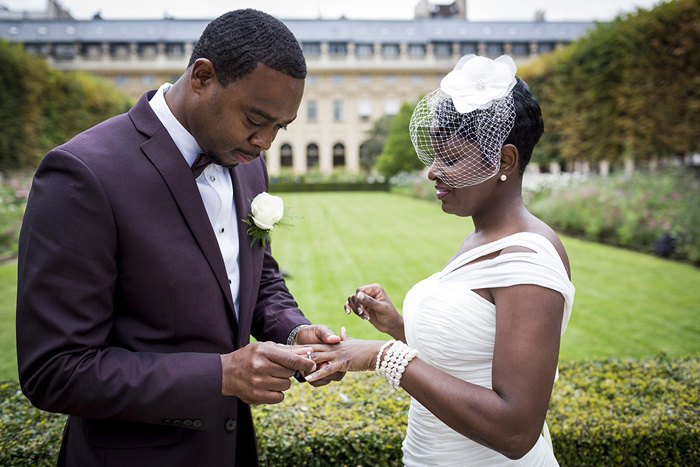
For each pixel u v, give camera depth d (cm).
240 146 127
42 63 1409
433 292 133
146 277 125
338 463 206
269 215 145
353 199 2019
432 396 114
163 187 127
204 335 131
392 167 2561
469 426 111
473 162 124
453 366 128
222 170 148
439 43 4097
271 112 121
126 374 116
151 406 116
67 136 1528
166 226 127
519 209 132
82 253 116
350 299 160
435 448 136
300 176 3222
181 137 132
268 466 203
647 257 764
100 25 4003
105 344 124
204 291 130
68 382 112
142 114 133
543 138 1462
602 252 805
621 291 582
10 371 368
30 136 1285
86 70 3850
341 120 4131
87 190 117
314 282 638
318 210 1536
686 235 751
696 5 906
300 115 4106
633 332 450
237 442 154
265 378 115
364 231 1065
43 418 217
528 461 133
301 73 121
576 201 1005
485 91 122
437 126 127
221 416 137
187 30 4022
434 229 1085
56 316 113
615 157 1175
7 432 205
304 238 975
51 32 3922
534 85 1471
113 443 127
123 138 128
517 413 108
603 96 1163
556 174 1259
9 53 1237
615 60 1109
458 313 125
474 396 111
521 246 120
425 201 1802
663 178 913
